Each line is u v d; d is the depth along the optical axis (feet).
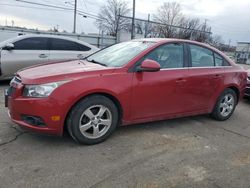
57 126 11.43
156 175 10.36
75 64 13.85
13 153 11.28
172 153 12.28
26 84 11.40
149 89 13.44
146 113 13.82
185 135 14.56
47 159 10.98
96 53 16.35
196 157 12.07
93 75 12.04
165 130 15.03
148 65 12.80
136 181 9.89
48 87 11.20
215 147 13.32
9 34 91.91
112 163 11.01
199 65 15.83
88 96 11.95
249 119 18.69
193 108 15.69
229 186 10.02
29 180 9.53
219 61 17.03
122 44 16.05
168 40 14.85
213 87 16.30
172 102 14.55
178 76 14.44
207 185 9.96
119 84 12.53
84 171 10.29
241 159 12.21
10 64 24.02
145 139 13.58
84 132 12.16
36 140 12.55
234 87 17.66
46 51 25.73
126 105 12.98
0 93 21.53
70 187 9.30
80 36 105.40
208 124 16.72
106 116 12.73
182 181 10.09
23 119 11.67
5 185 9.18
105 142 12.89
